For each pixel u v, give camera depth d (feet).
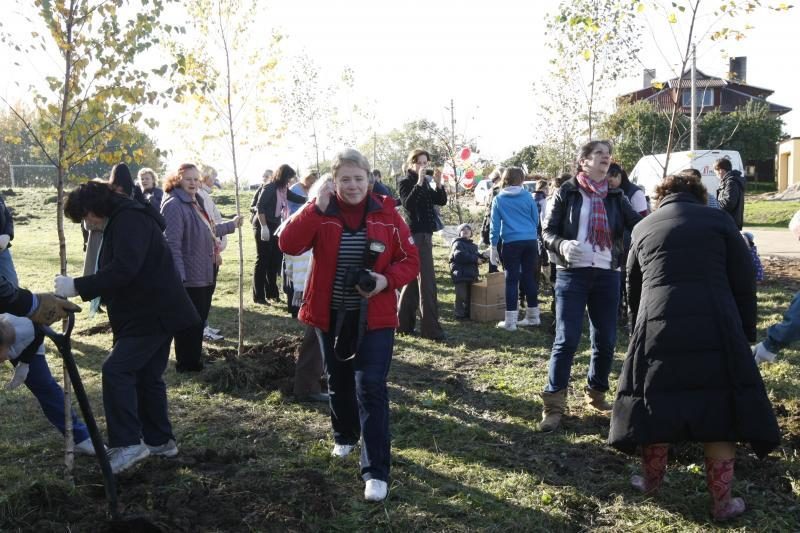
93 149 13.57
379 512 11.93
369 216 12.87
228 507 11.65
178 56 14.32
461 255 29.81
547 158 50.93
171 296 13.25
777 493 12.77
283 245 12.96
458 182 51.78
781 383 19.04
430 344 24.90
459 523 11.61
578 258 15.44
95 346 24.58
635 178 57.88
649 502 12.48
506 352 23.84
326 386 19.31
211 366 20.84
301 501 11.99
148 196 29.76
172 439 14.21
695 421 11.27
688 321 11.53
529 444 15.39
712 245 11.96
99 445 10.93
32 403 18.11
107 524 10.98
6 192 103.19
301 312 13.47
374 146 67.41
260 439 15.43
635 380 11.87
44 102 13.29
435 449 15.02
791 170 155.02
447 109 52.34
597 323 16.63
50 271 44.62
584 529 11.60
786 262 49.49
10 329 10.37
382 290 12.53
